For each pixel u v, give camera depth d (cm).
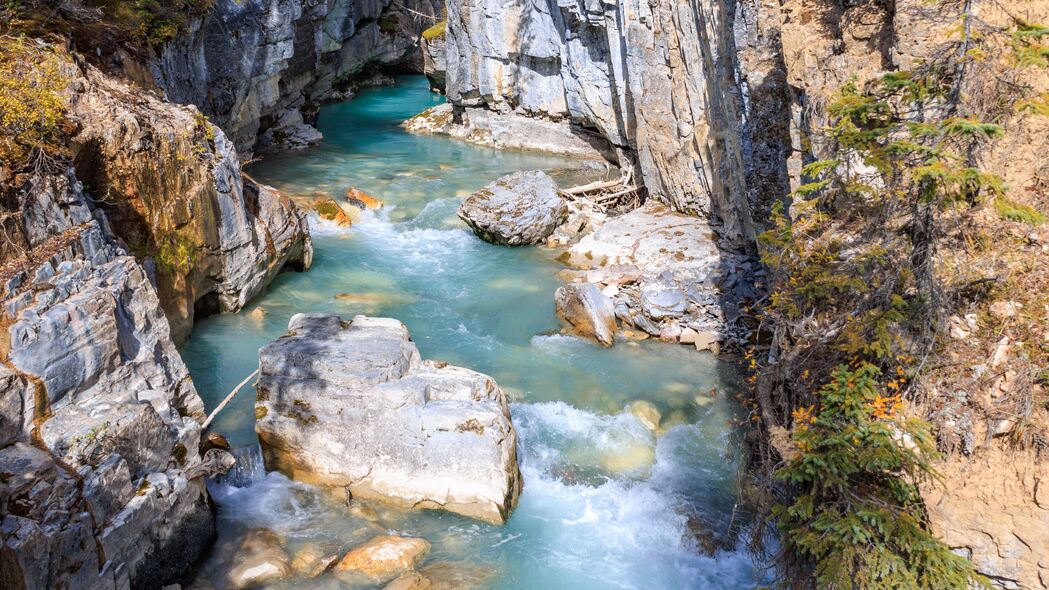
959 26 812
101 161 1211
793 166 1120
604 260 1808
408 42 4422
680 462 1175
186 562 923
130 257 1009
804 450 820
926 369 800
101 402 868
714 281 1638
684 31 1791
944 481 761
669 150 1967
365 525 1026
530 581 952
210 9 2150
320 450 1081
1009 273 816
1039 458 741
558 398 1314
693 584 961
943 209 803
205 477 1059
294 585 912
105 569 789
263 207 1614
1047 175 820
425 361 1187
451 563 965
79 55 1349
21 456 762
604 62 2484
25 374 801
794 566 839
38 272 877
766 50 1425
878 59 970
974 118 755
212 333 1462
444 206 2228
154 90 1602
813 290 939
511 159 2795
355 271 1808
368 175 2528
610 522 1060
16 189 928
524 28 2795
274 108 2873
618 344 1502
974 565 760
